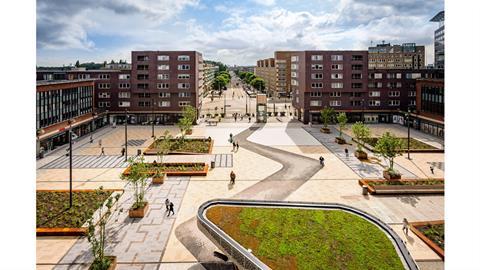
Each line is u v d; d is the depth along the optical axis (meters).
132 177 37.03
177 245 29.83
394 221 34.56
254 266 22.48
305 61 104.44
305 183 47.44
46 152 67.06
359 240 26.14
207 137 82.75
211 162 55.41
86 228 31.98
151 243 30.19
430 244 28.97
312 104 105.62
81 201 39.44
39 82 73.38
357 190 44.34
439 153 65.38
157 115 107.38
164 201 40.44
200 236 31.52
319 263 23.30
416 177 49.91
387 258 23.77
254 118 117.38
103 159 61.53
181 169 52.44
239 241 26.17
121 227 33.31
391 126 100.00
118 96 107.00
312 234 27.09
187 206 38.88
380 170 53.69
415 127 94.25
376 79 107.00
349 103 106.38
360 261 23.45
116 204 39.06
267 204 33.00
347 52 104.81
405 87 107.88
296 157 62.66
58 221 33.97
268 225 28.55
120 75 106.62
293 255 24.25
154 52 105.75
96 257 26.55
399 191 42.47
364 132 63.19
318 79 105.00
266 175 51.31
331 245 25.47
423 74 107.38
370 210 37.44
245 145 73.75
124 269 26.12
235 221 29.31
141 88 106.50
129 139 81.06
